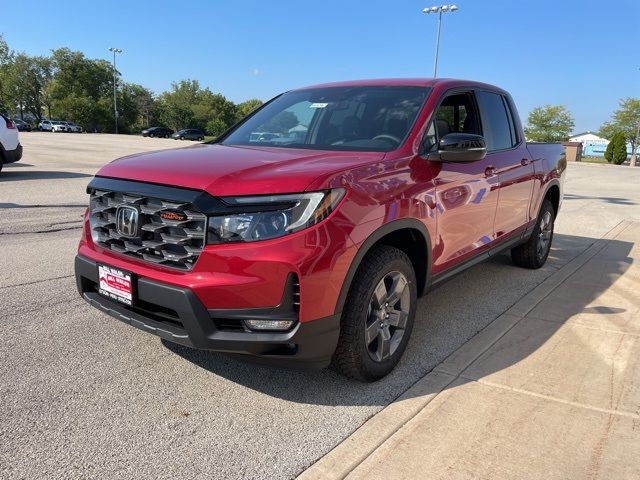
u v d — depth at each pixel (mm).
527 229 5238
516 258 5785
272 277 2504
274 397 2967
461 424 2721
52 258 5539
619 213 10688
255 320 2564
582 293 4988
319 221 2574
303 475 2320
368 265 2887
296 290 2566
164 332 2732
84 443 2492
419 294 3545
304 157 3084
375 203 2844
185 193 2660
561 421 2766
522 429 2686
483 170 4023
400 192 3039
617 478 2334
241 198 2559
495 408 2883
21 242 6188
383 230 2891
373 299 3016
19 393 2896
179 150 3553
